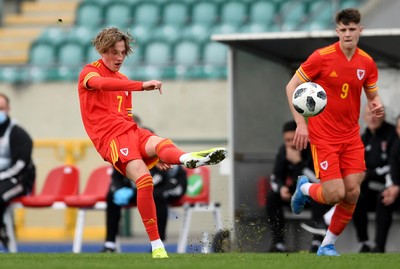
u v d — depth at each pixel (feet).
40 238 189.47
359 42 137.69
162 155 87.40
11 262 84.84
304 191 104.94
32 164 146.51
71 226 189.47
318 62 98.84
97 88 88.43
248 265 78.43
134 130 90.53
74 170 153.99
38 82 203.31
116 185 134.62
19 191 143.43
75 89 202.28
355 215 134.92
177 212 179.11
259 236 136.56
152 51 223.30
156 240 90.22
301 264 80.79
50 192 153.07
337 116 99.19
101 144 90.07
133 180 88.74
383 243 131.54
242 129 142.51
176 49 222.89
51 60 231.71
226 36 137.90
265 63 147.13
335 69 98.63
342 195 98.27
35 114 202.69
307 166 135.33
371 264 81.82
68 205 143.02
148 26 239.09
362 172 100.01
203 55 221.87
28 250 163.22
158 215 132.67
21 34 239.91
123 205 135.33
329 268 75.82
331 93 99.19
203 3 239.71
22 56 233.14
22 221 190.19
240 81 142.72
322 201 101.35
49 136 202.08
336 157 98.89
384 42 136.87
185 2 240.73
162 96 197.06
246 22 233.96
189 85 196.65
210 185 162.30
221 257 94.43
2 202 142.31
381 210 131.34
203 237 137.69
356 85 99.09
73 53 231.30
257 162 145.59
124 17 242.17
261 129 146.30
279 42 139.33
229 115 140.05
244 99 143.43
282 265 79.05
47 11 247.91
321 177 99.55
